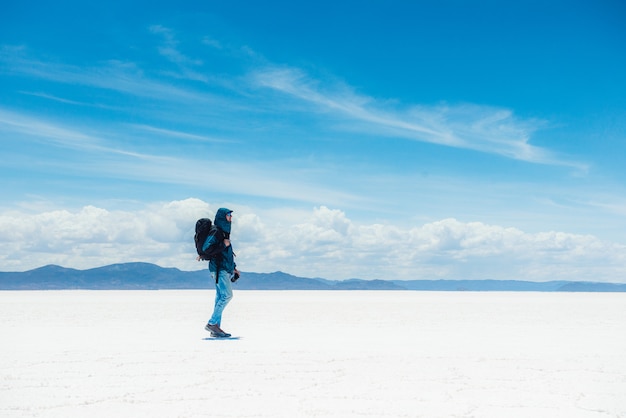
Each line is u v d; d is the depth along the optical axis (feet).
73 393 15.49
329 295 126.21
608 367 19.86
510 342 27.17
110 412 13.43
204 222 30.50
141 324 37.24
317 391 15.85
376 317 44.70
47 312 49.49
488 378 17.83
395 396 15.24
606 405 14.29
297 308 58.29
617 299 97.71
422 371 19.03
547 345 26.02
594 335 30.68
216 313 29.60
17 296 104.68
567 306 64.64
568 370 19.30
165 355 22.43
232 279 30.60
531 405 14.28
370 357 22.03
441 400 14.78
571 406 14.19
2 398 14.88
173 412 13.43
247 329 33.99
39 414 13.24
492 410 13.74
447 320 41.52
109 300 80.69
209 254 29.50
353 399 14.88
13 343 26.08
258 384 16.83
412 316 45.93
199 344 25.99
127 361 20.92
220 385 16.66
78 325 36.09
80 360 21.08
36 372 18.62
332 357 21.98
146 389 16.01
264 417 13.01
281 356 22.29
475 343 26.71
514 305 66.95
